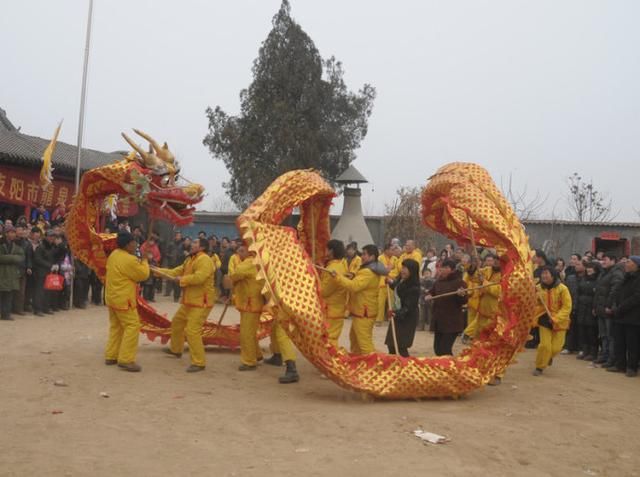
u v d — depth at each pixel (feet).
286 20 112.27
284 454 18.78
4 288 43.29
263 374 31.07
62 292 52.16
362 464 18.04
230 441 19.92
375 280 30.50
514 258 27.86
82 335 39.55
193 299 30.71
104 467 17.17
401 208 100.83
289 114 107.34
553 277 34.24
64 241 51.78
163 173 31.53
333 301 32.50
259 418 22.58
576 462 19.44
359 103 112.88
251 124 110.11
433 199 33.17
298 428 21.45
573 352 43.29
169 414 22.71
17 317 45.68
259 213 27.12
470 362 27.17
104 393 24.94
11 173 71.51
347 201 97.09
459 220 33.14
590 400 28.09
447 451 19.52
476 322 36.32
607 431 22.88
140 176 30.81
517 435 21.70
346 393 27.53
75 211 33.19
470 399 27.35
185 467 17.43
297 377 29.40
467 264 39.88
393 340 30.66
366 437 20.57
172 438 20.01
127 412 22.75
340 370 25.39
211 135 112.37
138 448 18.89
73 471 16.76
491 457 19.30
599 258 47.65
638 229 87.71
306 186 29.09
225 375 30.30
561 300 34.27
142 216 87.66
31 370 28.45
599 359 39.01
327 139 108.27
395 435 20.85
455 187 29.86
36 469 16.79
